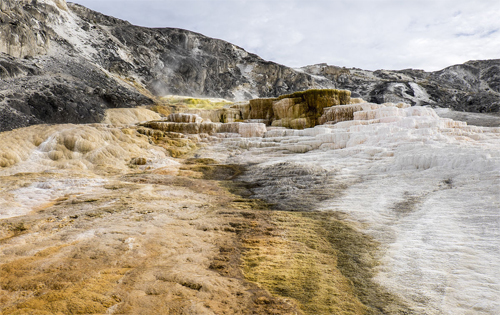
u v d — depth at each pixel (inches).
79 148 453.4
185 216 214.7
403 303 107.6
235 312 102.2
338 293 115.3
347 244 162.4
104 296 108.7
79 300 105.7
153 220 201.5
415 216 193.8
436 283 116.1
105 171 400.8
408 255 141.3
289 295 114.0
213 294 112.5
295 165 389.7
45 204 248.5
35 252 146.6
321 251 155.1
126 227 184.2
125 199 257.6
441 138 402.3
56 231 178.1
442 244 147.1
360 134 493.4
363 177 315.9
